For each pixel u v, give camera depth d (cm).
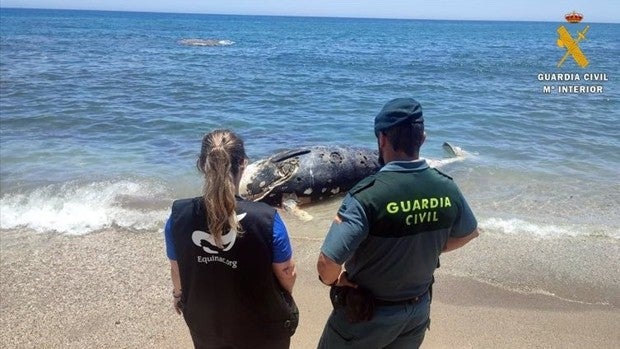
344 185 768
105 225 642
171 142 1077
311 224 665
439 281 507
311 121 1347
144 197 745
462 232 266
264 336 265
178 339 419
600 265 543
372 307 257
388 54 4147
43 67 2448
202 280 250
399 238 243
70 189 770
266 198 728
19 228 630
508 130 1216
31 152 967
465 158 959
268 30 9581
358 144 1115
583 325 438
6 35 5491
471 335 424
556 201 747
